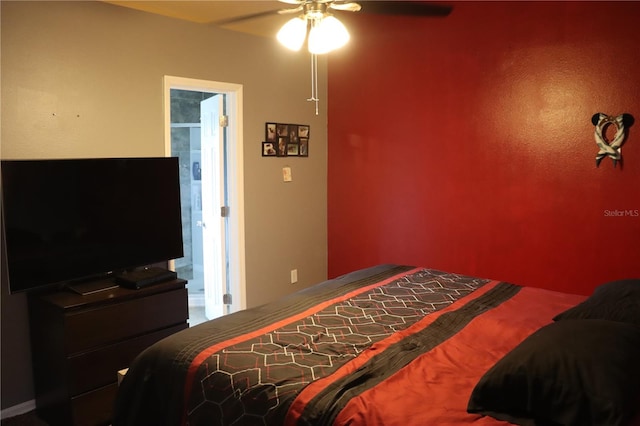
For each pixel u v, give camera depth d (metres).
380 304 2.51
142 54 3.30
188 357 1.91
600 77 3.12
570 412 1.38
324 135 4.68
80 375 2.56
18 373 2.85
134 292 2.79
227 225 4.08
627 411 1.32
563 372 1.43
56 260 2.69
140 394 1.97
